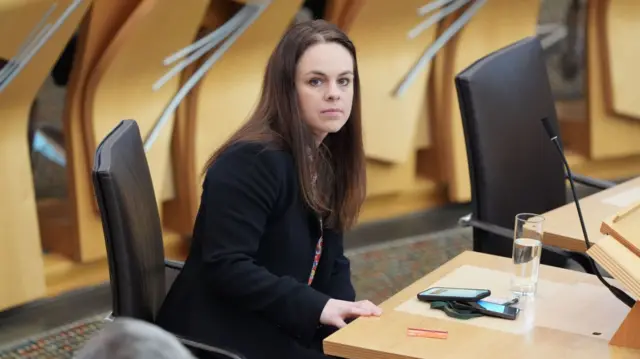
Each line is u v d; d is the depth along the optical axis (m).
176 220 11.51
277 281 5.95
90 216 10.59
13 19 8.75
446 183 13.73
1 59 9.36
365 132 12.12
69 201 10.62
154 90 10.39
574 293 5.80
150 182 6.42
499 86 8.06
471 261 6.39
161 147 10.59
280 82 6.15
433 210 13.94
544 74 8.59
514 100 8.18
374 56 12.01
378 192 12.94
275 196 6.06
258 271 5.97
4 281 9.78
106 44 10.09
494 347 5.02
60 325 10.06
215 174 6.06
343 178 6.54
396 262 12.06
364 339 5.14
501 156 7.99
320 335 6.58
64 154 11.88
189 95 10.91
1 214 9.65
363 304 5.62
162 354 2.69
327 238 6.58
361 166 6.58
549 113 8.54
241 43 10.79
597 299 5.71
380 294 11.09
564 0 16.86
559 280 6.04
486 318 5.40
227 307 6.22
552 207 8.51
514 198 8.11
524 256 5.71
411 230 13.18
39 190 12.04
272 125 6.17
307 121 6.17
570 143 15.04
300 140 6.12
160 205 11.20
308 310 5.86
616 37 14.09
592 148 14.59
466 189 13.34
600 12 14.10
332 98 6.09
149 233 6.07
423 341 5.11
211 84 10.84
